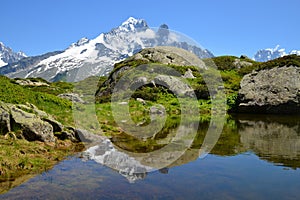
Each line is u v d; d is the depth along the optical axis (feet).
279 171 27.48
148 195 21.79
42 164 29.22
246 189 22.91
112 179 25.21
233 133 49.67
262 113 87.15
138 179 25.34
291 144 39.68
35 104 50.65
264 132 50.60
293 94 83.76
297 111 84.43
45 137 36.91
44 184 23.77
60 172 26.96
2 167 26.43
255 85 90.99
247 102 87.76
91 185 23.71
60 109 54.65
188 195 21.76
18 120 35.91
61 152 34.32
